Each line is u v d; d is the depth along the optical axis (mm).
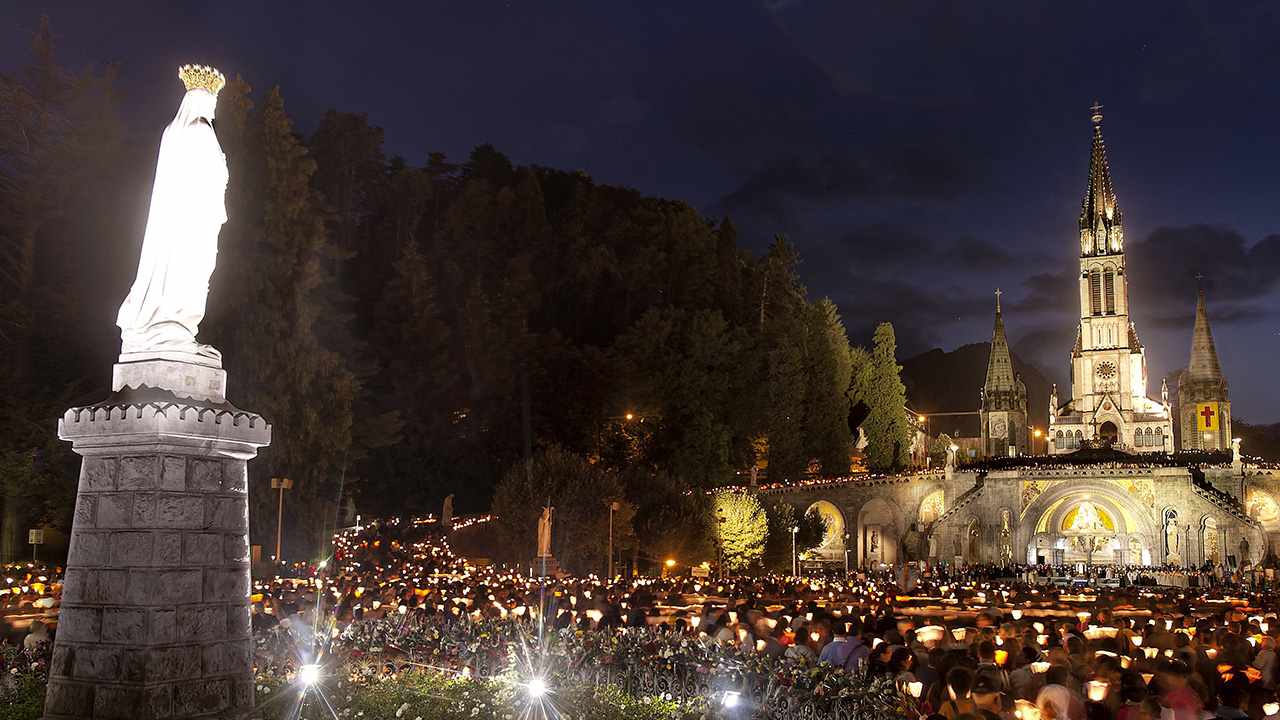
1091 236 139875
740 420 108500
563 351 100188
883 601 37062
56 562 54594
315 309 68188
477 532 72438
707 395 104500
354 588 32156
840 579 57656
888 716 12844
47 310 58656
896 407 133250
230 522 12156
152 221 12391
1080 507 91625
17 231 59875
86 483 11766
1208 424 134750
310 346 66125
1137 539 89312
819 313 125375
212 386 12328
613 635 17719
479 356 96250
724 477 99812
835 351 129000
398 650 16656
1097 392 137250
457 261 114438
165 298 12180
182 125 12477
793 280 134500
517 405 95375
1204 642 18312
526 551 62969
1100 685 11992
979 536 91625
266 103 69625
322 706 13141
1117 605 31922
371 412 87812
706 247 128750
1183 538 86250
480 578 40781
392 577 44469
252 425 12258
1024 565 84375
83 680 11320
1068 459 101500
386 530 77312
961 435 189125
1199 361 136375
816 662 15250
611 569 63312
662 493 75062
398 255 115688
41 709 12188
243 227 66750
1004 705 12312
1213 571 74875
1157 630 18094
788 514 91375
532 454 92125
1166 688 12328
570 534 63156
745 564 80438
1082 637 17188
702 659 14945
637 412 98750
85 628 11422
